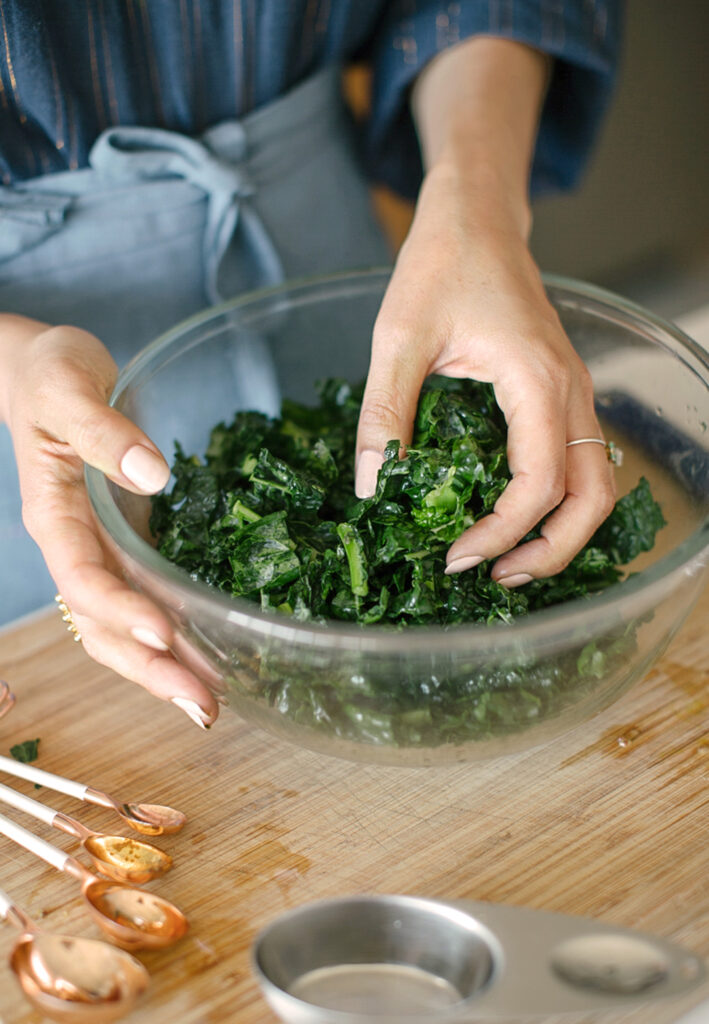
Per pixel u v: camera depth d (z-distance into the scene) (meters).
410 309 1.66
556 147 2.83
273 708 1.46
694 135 4.38
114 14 2.04
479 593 1.54
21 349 1.77
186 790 1.61
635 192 4.37
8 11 1.87
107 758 1.68
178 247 2.33
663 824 1.49
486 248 1.76
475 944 1.22
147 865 1.45
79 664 1.89
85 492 1.67
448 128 2.21
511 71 2.40
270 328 2.13
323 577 1.53
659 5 4.12
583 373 1.67
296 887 1.43
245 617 1.31
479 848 1.47
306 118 2.44
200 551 1.73
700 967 1.10
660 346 1.82
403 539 1.52
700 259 4.38
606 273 4.47
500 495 1.52
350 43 2.50
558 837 1.48
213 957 1.33
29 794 1.62
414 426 1.67
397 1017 1.09
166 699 1.53
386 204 3.49
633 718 1.69
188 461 1.89
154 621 1.39
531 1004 1.09
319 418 2.10
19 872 1.47
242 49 2.24
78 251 2.23
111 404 1.76
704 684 1.75
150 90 2.21
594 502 1.56
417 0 2.48
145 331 2.41
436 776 1.61
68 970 1.26
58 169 2.20
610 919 1.34
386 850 1.48
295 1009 1.12
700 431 1.73
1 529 2.42
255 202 2.41
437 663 1.28
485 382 1.71
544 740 1.52
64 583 1.50
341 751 1.49
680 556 1.36
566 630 1.28
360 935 1.25
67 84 2.06
